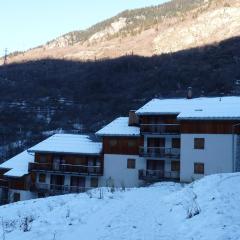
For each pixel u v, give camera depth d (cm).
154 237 1783
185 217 1992
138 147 5272
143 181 5144
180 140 5000
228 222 1761
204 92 12088
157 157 5128
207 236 1650
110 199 2719
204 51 17762
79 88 15438
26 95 14888
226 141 4659
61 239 1877
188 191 2477
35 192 5703
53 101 13975
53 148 5628
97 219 2200
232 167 4609
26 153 6400
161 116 5206
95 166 5409
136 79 15150
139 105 12119
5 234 2039
